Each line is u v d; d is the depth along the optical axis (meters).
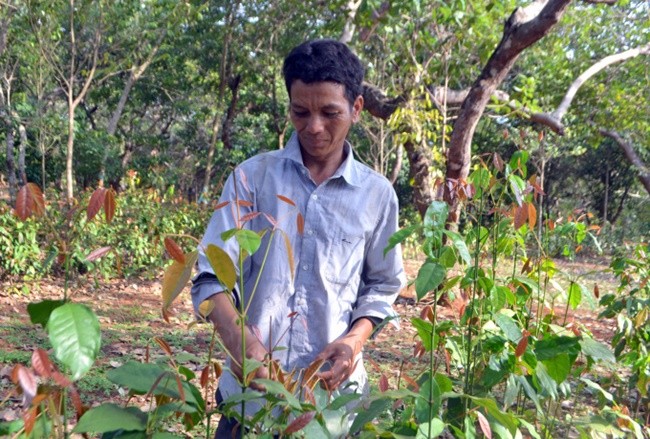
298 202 1.82
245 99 21.92
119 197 10.88
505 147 21.34
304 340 1.81
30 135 18.70
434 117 9.25
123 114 25.05
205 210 12.34
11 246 8.65
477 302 2.07
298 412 1.37
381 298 1.90
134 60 17.80
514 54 7.96
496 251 2.39
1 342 6.06
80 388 4.67
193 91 22.09
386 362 5.61
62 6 13.45
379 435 1.44
